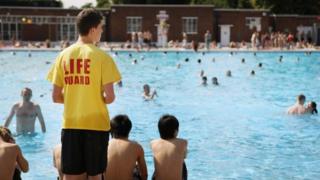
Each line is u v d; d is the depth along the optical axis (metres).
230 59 44.69
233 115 18.48
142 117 17.86
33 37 67.56
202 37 68.62
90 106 6.49
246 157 12.50
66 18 67.31
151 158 12.06
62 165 6.64
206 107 20.25
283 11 79.81
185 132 15.48
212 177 10.77
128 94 23.69
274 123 16.92
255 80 30.17
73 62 6.48
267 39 60.12
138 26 68.38
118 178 8.24
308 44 62.00
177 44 61.16
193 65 39.03
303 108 18.39
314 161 12.12
